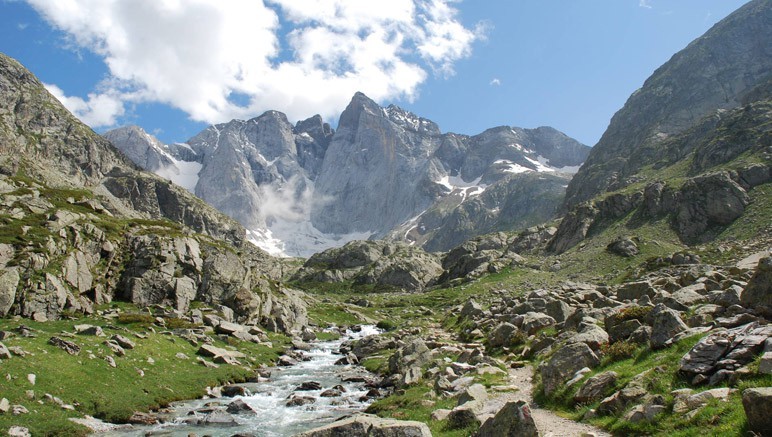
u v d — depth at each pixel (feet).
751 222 361.92
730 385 63.77
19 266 190.80
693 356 72.18
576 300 192.13
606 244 451.12
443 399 110.52
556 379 95.86
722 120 606.14
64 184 546.67
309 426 116.98
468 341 196.75
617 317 114.21
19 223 220.84
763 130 501.97
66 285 203.82
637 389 74.59
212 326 229.66
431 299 485.15
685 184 446.60
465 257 632.79
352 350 237.25
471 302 272.10
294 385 163.53
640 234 431.43
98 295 220.43
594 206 554.46
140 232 267.39
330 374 183.52
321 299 518.37
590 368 96.37
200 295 261.03
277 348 233.76
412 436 63.16
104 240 244.22
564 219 577.84
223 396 146.92
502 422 66.74
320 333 310.24
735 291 98.78
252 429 115.03
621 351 94.73
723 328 80.79
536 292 243.81
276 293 327.47
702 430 56.39
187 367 161.89
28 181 281.33
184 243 272.10
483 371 125.90
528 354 140.87
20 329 147.23
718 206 398.21
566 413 83.76
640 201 507.71
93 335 158.20
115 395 124.88
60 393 115.65
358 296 600.80
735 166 445.37
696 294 123.85
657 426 62.95
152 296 239.91
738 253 299.99
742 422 52.75
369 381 166.30
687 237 401.08
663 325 89.97
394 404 118.32
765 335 68.64
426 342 197.57
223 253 282.56
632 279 316.81
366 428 64.39
